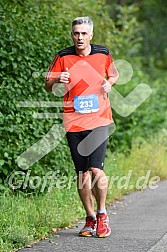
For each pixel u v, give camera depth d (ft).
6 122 47.06
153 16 144.46
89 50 38.99
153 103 87.86
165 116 85.05
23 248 35.86
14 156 47.11
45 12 53.67
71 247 35.88
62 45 54.03
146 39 141.28
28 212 41.39
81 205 47.19
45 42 51.11
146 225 41.98
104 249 35.22
